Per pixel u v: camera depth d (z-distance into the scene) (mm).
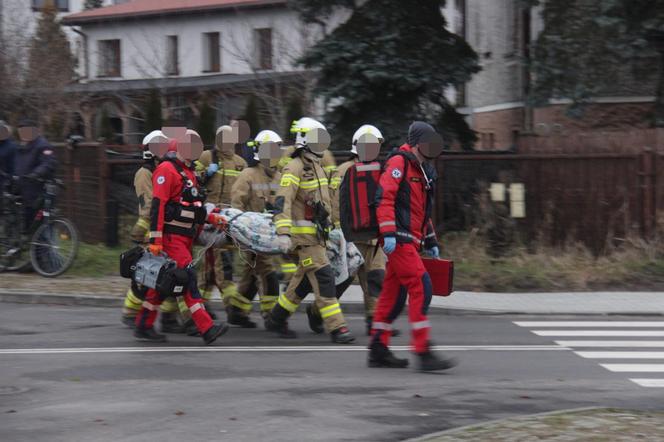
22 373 10000
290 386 9461
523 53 29031
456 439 7238
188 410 8391
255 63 44781
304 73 32781
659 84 23609
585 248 18969
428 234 10719
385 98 24156
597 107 26859
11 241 17531
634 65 23672
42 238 17234
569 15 23969
